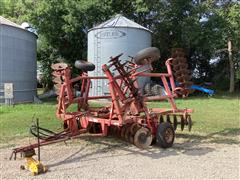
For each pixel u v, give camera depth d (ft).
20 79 50.21
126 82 20.97
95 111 24.23
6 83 46.26
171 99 23.54
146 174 16.31
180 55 23.57
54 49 76.23
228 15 68.39
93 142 22.84
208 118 33.65
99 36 53.16
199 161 18.54
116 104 20.20
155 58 21.68
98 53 53.31
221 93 72.28
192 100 54.54
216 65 86.48
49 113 36.68
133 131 21.30
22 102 50.65
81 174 16.37
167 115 24.18
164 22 73.77
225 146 22.13
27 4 69.05
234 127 28.81
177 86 26.20
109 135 24.16
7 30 47.88
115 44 52.26
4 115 35.37
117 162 18.39
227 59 83.05
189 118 24.16
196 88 66.18
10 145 22.13
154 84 52.08
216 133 26.32
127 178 15.75
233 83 74.49
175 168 17.26
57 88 22.84
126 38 52.34
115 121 20.36
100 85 51.90
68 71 21.84
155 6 71.10
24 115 35.19
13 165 17.81
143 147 20.93
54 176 16.11
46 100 58.34
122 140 23.31
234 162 18.34
